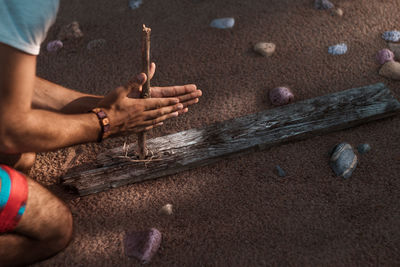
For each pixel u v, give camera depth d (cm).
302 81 135
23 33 76
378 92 128
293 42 145
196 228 108
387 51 138
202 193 114
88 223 110
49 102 106
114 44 146
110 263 104
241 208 111
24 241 96
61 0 162
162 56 142
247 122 122
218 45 145
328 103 125
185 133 120
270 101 130
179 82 135
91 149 121
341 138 122
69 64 142
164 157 116
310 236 106
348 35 146
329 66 138
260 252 104
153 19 154
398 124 124
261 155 120
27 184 92
